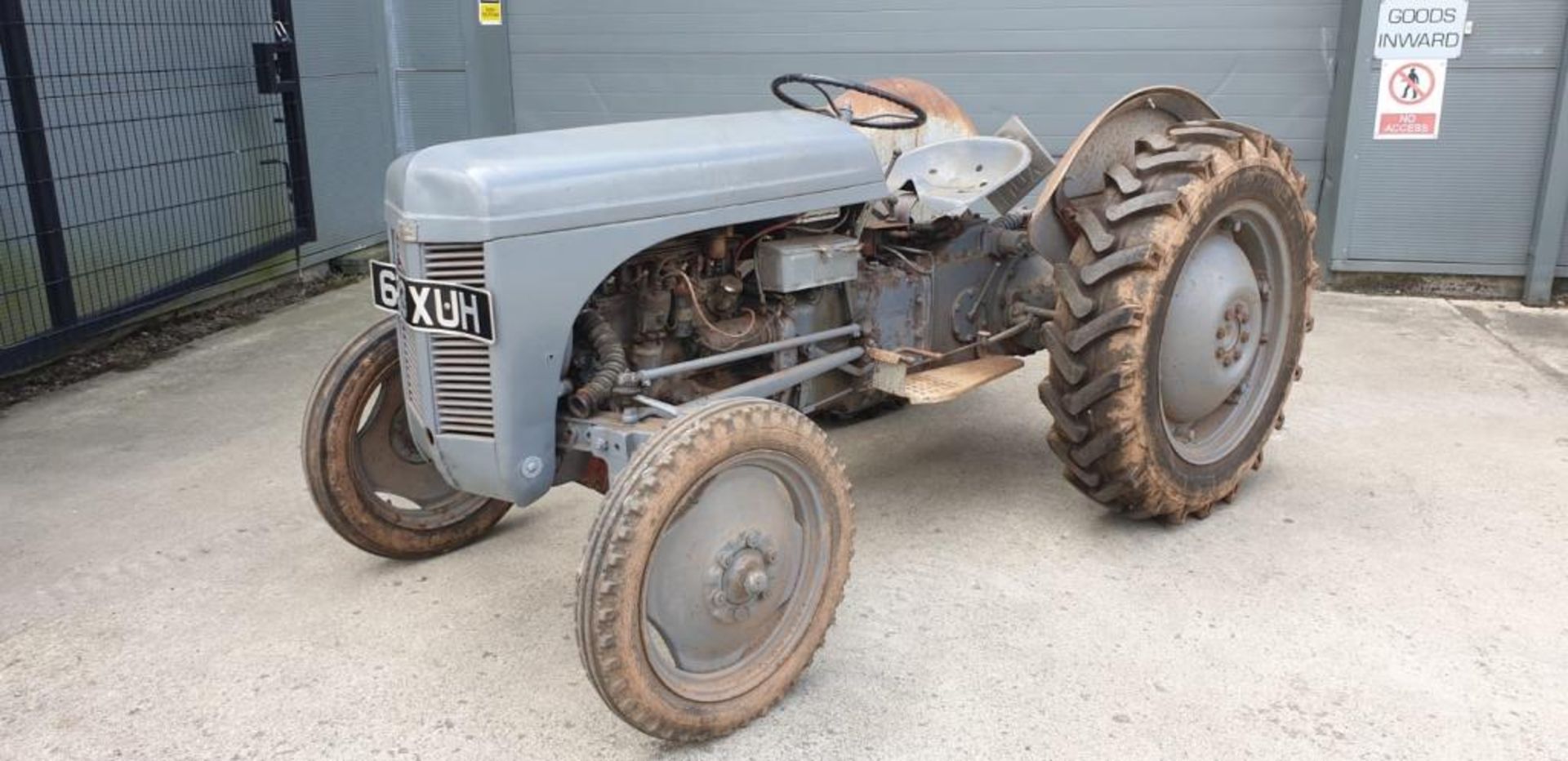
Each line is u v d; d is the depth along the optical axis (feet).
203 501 11.55
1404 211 18.06
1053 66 19.26
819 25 20.10
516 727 7.85
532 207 7.34
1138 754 7.41
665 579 7.25
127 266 16.35
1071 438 9.78
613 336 8.11
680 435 7.00
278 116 19.26
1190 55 18.65
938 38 19.62
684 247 8.51
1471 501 11.01
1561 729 7.59
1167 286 9.45
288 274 19.92
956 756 7.44
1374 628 8.83
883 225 10.52
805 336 9.40
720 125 8.88
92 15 15.53
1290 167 10.82
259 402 14.48
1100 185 10.53
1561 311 17.52
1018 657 8.53
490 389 7.59
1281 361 11.32
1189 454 10.44
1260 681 8.18
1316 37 18.10
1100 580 9.64
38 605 9.52
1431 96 17.34
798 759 7.46
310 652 8.79
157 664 8.64
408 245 7.54
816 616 8.09
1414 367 15.01
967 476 11.89
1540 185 17.34
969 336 11.23
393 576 9.96
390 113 22.18
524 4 21.36
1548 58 16.76
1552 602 9.15
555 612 9.34
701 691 7.49
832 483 7.91
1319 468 11.87
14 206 14.60
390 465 9.96
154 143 16.65
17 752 7.63
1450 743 7.47
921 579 9.70
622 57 21.20
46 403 14.51
